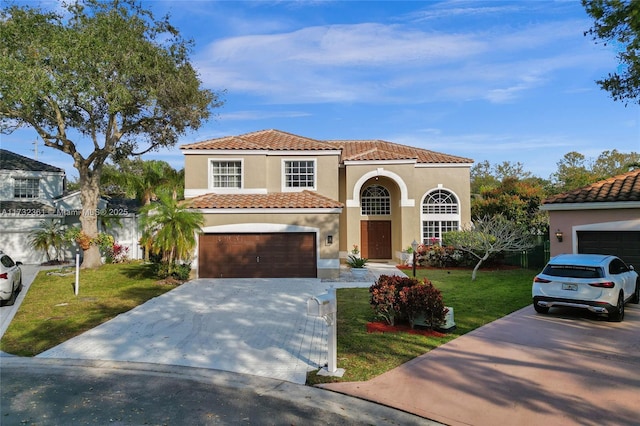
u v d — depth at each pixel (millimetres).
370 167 24609
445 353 8602
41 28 18750
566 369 7609
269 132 26422
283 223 19812
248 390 7066
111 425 5797
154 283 18016
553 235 16578
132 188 29953
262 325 11234
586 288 10758
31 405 6488
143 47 20062
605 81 13570
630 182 16094
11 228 25766
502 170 59219
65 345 9594
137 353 9047
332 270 19625
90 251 23062
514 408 6148
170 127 23828
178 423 5848
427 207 25672
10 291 13500
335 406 6402
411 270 22141
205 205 19641
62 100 18859
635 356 8250
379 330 10375
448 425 5750
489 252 18406
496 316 11664
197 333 10523
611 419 5766
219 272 19734
